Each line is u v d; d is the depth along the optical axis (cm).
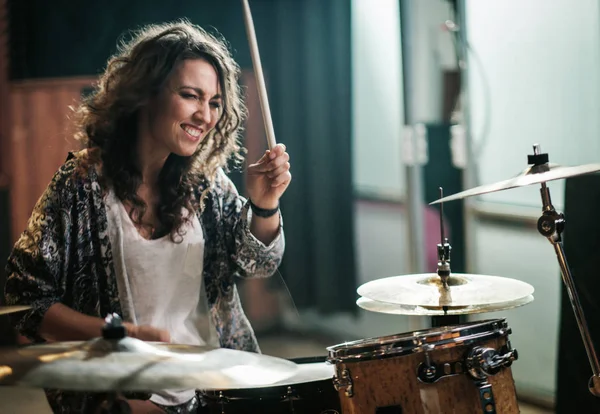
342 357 181
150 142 209
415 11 398
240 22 466
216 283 219
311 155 504
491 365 178
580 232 265
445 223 399
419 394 178
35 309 194
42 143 442
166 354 155
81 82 438
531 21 342
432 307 203
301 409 191
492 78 368
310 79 497
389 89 471
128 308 204
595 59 312
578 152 325
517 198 356
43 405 363
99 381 142
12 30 434
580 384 268
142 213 207
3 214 442
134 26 436
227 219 221
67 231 200
